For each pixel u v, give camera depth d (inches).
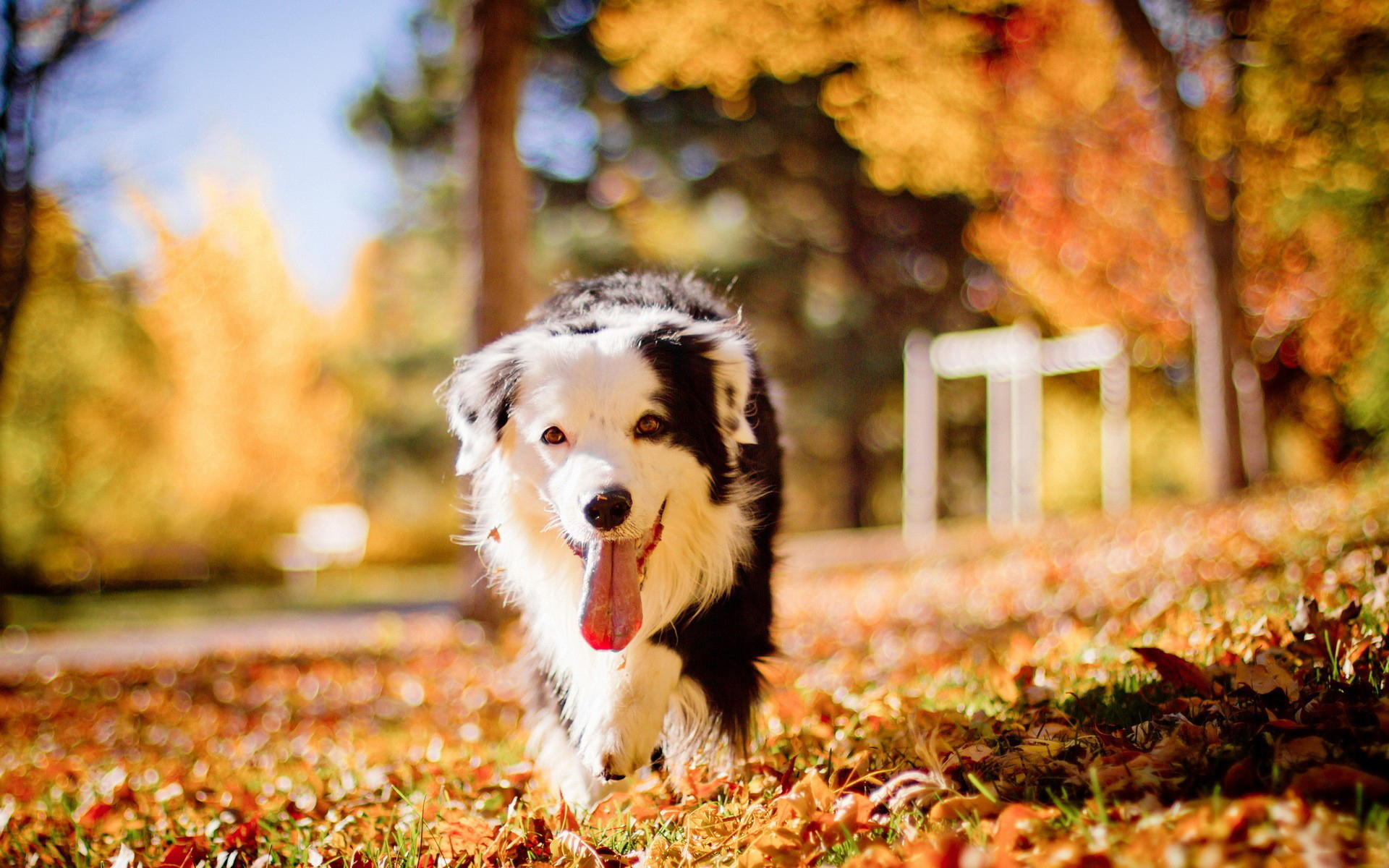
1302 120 473.4
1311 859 75.2
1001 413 679.7
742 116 916.0
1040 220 701.9
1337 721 104.5
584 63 885.8
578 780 144.8
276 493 1098.1
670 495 140.4
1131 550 355.6
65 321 719.7
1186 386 866.8
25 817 164.4
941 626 303.7
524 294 390.0
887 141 569.9
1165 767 103.3
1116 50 553.3
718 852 110.3
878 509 1229.1
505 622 372.5
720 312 177.6
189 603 830.5
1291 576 220.2
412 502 1127.0
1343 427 623.5
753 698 145.6
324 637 470.6
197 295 1058.7
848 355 978.7
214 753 228.2
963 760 120.2
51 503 852.0
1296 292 588.4
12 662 429.7
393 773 169.9
